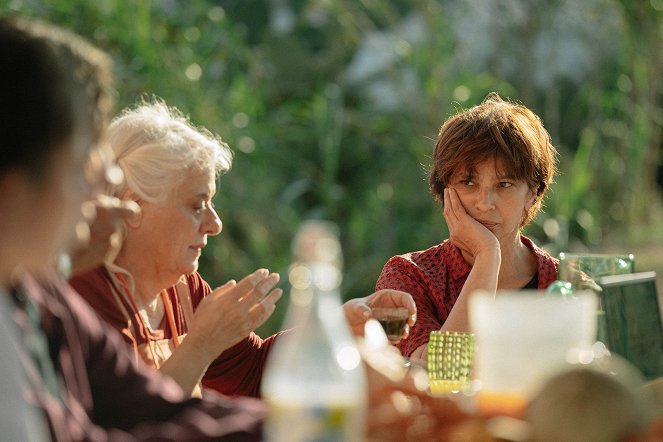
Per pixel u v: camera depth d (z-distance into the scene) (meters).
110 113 1.82
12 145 1.61
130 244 3.25
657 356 3.17
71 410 2.08
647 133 10.22
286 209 9.77
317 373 1.73
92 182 1.76
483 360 2.06
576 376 1.72
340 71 11.50
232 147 9.41
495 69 11.25
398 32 11.04
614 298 3.04
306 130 10.29
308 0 11.78
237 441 2.23
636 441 1.67
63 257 2.47
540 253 4.01
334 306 1.79
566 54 11.81
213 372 3.61
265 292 3.07
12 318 1.99
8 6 8.72
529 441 1.73
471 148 3.77
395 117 10.91
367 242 10.17
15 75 1.63
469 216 3.83
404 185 10.53
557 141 10.83
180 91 9.22
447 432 1.90
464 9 11.32
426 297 3.97
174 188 3.25
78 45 1.75
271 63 11.32
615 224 10.40
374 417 1.96
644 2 9.88
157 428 2.27
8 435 1.53
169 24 9.84
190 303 3.61
